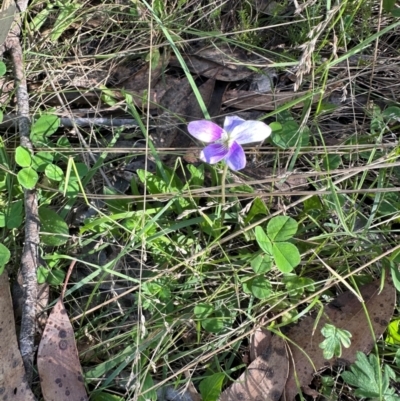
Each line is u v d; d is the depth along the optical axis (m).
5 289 0.11
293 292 0.12
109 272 0.11
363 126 0.13
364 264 0.11
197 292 0.12
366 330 0.11
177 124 0.14
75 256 0.13
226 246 0.12
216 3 0.15
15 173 0.13
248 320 0.11
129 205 0.12
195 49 0.15
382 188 0.11
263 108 0.14
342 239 0.12
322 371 0.11
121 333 0.12
